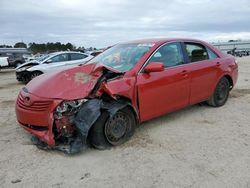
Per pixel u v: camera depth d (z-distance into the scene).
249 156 3.83
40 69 12.24
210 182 3.20
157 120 5.41
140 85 4.39
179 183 3.20
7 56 23.83
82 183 3.25
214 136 4.58
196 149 4.08
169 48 5.09
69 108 3.87
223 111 5.99
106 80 4.14
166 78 4.78
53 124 3.88
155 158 3.81
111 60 5.02
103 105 3.96
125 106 4.16
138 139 4.47
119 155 3.92
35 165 3.68
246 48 55.91
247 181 3.21
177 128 4.97
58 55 13.10
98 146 4.04
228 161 3.69
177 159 3.77
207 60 5.81
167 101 4.88
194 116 5.65
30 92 4.18
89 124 3.79
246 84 9.67
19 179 3.35
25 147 4.24
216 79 5.96
